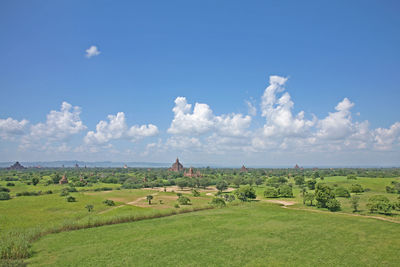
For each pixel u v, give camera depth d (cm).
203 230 5709
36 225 6806
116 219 6800
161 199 12675
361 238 4869
